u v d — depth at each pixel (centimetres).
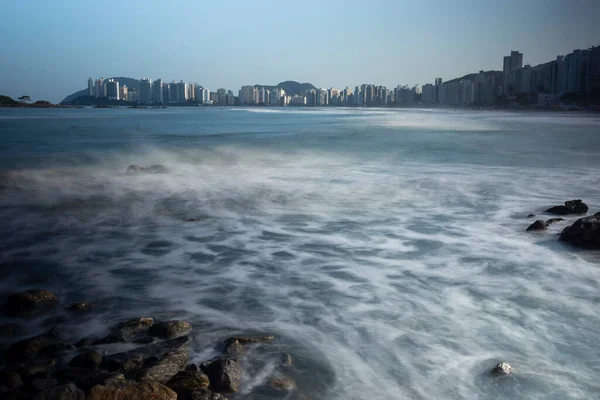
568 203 969
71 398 331
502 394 352
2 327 462
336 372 384
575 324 462
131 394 336
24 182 1355
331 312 498
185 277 611
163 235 815
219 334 450
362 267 643
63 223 899
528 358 400
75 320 488
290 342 432
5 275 619
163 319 486
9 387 361
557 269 624
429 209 1021
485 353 409
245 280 598
